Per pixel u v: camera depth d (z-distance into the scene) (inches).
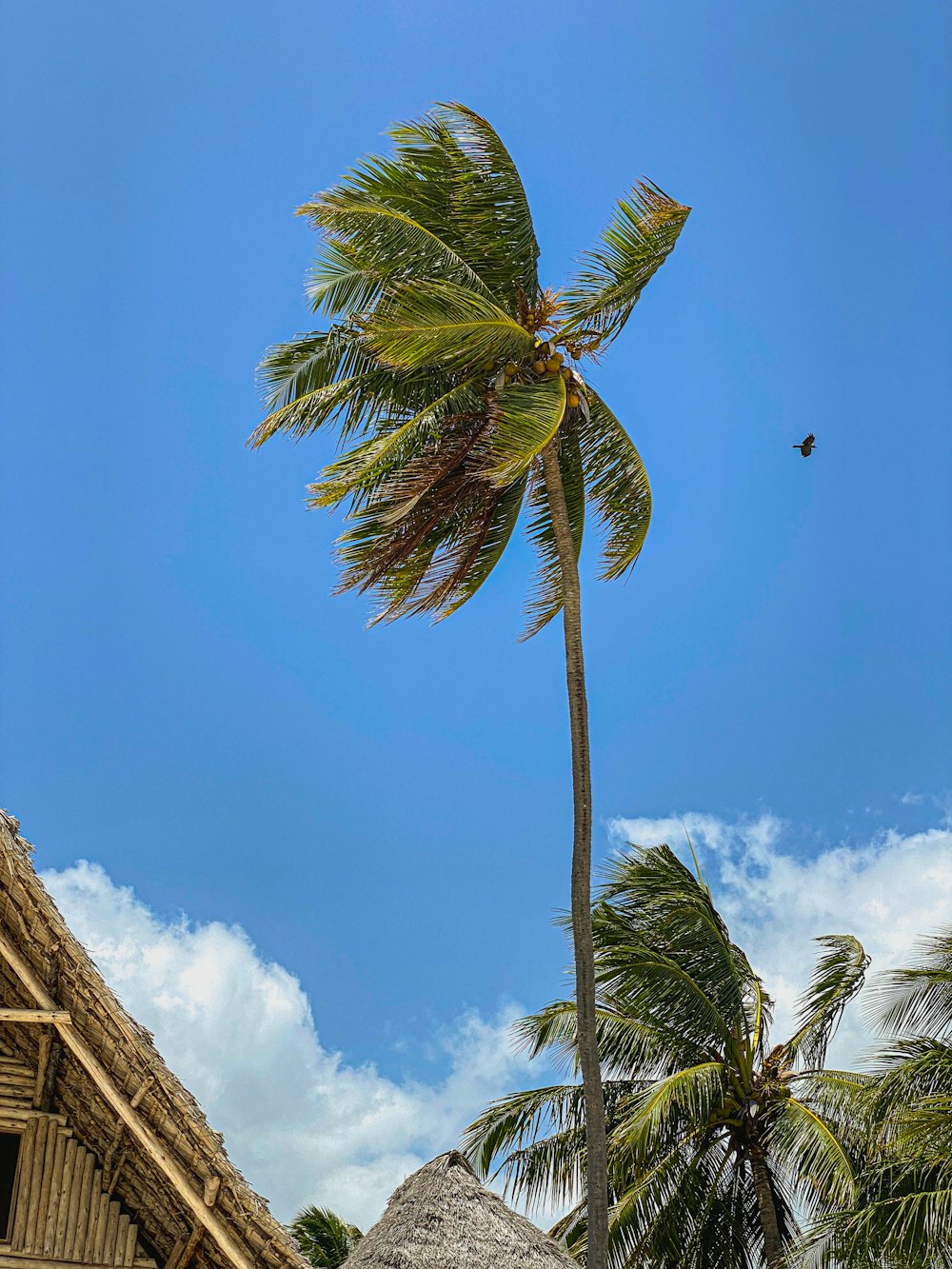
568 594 710.5
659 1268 849.5
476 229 721.0
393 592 724.0
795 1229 898.7
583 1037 638.5
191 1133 406.0
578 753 684.7
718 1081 833.5
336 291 698.8
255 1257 402.9
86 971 413.4
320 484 655.8
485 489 716.7
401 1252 508.7
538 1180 864.9
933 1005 804.0
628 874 922.1
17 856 421.4
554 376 706.8
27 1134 429.4
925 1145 721.6
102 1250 422.6
